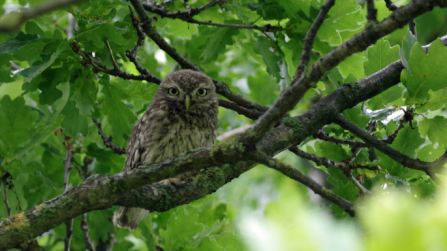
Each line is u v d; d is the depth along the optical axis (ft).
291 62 32.40
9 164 25.62
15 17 8.94
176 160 16.92
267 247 7.64
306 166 52.85
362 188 22.59
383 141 22.80
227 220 29.68
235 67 52.54
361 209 14.35
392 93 24.44
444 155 20.98
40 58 22.81
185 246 28.09
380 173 23.85
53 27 37.17
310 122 22.18
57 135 32.99
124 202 18.83
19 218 17.08
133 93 30.17
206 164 16.71
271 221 7.92
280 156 55.06
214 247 28.04
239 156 15.99
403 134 23.25
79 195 17.30
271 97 44.86
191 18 28.94
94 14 22.68
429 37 41.37
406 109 23.00
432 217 7.75
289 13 26.30
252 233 7.90
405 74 21.86
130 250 36.04
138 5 25.14
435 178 21.13
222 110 49.08
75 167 34.12
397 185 22.61
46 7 9.01
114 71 24.68
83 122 26.21
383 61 24.95
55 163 34.27
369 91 23.40
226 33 31.35
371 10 15.31
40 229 17.15
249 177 56.44
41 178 31.35
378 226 7.91
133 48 25.86
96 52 25.02
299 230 7.61
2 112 24.81
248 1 28.78
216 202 37.63
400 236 7.70
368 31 15.11
